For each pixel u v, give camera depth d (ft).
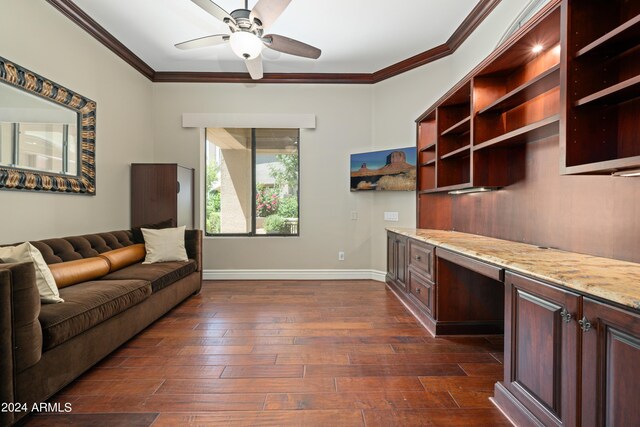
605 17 4.98
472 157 8.17
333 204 14.85
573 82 4.98
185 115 14.42
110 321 6.97
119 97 12.07
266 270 14.87
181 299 10.71
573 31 4.97
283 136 15.34
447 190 9.76
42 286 6.01
